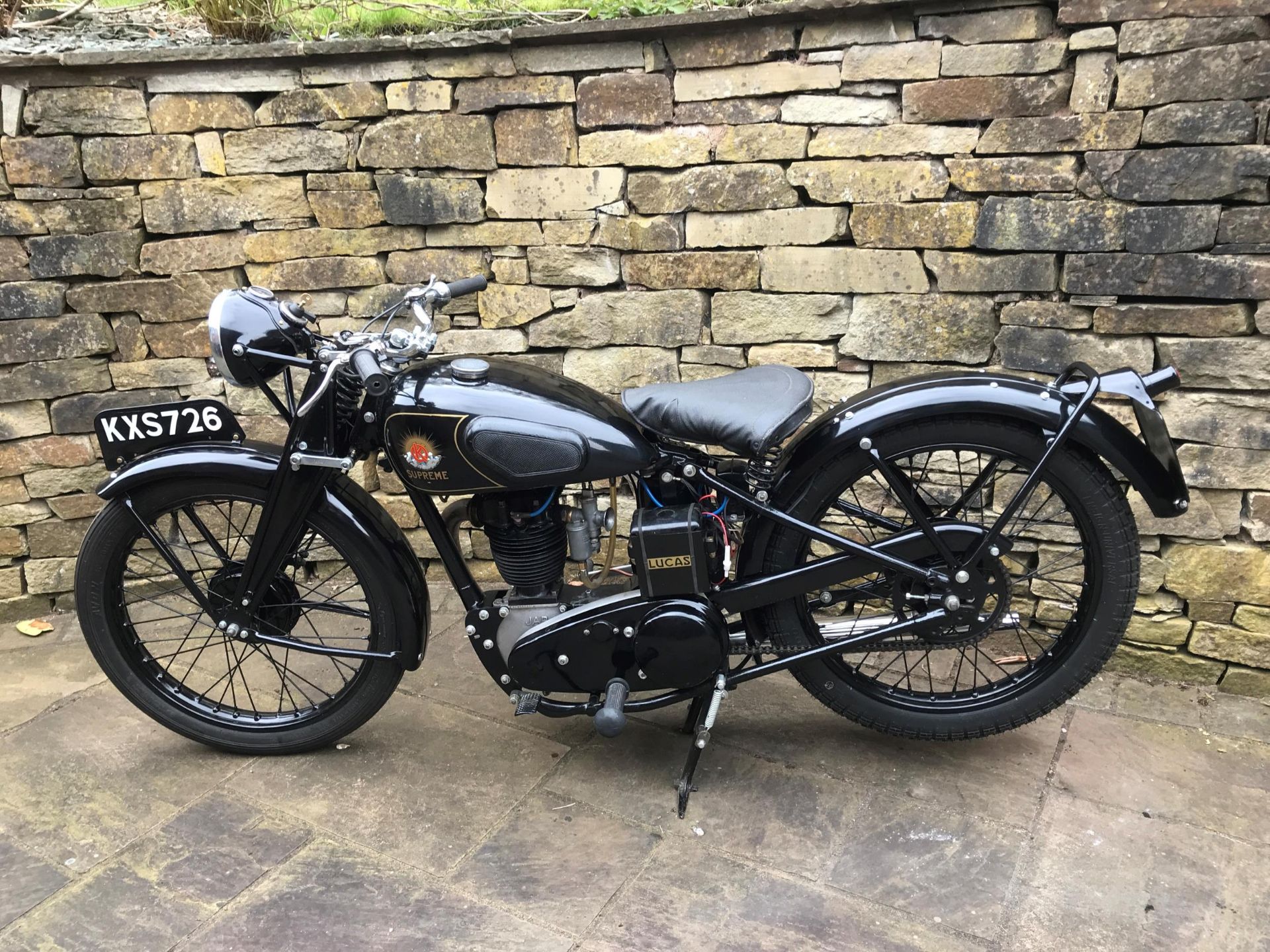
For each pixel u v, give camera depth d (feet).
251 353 6.07
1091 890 5.90
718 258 8.30
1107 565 6.41
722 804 6.73
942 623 6.56
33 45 9.15
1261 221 6.91
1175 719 7.63
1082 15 6.89
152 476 6.61
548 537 6.63
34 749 7.41
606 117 8.07
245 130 8.54
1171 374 6.15
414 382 6.24
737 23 7.57
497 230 8.62
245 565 6.89
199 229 8.79
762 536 6.60
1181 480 6.20
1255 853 6.17
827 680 6.93
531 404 6.14
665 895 5.91
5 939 5.61
